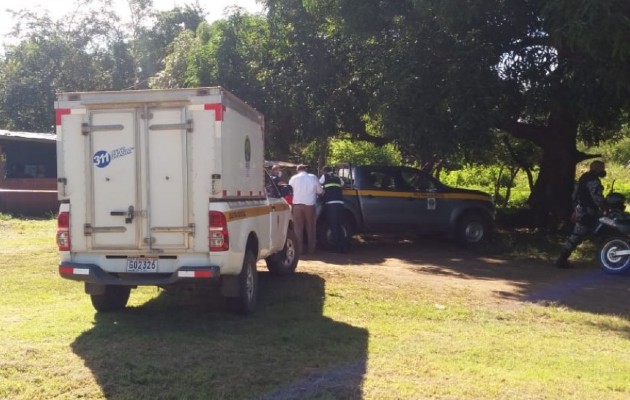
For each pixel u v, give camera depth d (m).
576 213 11.09
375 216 13.17
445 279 9.87
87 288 6.67
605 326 7.05
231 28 17.48
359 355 5.59
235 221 6.42
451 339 6.28
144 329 6.33
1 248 11.88
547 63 12.83
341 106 16.09
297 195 12.12
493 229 14.23
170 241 6.22
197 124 6.18
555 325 7.07
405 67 12.53
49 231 15.07
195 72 17.70
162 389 4.65
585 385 4.96
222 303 7.63
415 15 12.61
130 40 39.28
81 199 6.34
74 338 5.94
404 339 6.21
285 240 9.16
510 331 6.72
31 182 23.06
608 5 9.07
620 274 10.43
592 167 10.95
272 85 16.67
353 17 12.98
